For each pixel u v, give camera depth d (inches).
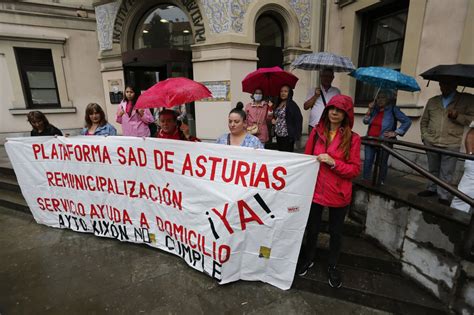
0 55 290.7
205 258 100.4
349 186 88.3
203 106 238.4
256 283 99.5
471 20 136.9
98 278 104.8
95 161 122.5
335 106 81.7
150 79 272.4
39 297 96.1
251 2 218.7
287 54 245.9
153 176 111.2
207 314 87.4
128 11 259.3
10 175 202.7
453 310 83.5
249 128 119.9
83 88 333.1
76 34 319.6
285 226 91.1
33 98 315.9
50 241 131.3
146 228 120.2
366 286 94.9
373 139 113.4
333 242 93.4
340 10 222.2
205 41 227.1
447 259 84.0
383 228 106.3
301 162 86.1
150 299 93.7
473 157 82.0
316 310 88.6
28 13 291.4
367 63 215.0
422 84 164.7
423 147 96.0
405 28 180.9
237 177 93.4
